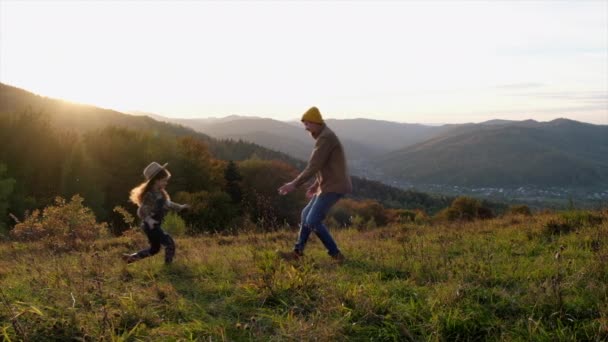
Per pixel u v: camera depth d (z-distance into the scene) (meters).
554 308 3.69
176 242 9.33
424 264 5.20
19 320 3.46
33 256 6.72
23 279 4.98
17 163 30.84
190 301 4.15
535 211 11.46
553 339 3.24
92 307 3.84
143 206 5.55
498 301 3.96
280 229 10.02
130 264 5.78
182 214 27.70
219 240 9.45
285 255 5.75
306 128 5.58
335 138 5.48
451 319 3.56
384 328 3.52
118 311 3.71
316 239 8.20
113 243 8.94
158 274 5.23
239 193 46.97
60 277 4.87
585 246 6.04
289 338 3.31
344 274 4.93
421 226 10.02
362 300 3.88
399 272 5.16
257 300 4.12
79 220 7.93
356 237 8.55
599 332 3.24
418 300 3.98
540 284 4.16
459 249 6.43
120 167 38.28
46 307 3.75
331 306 3.83
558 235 7.21
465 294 4.04
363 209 40.97
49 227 7.88
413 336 3.42
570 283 4.17
